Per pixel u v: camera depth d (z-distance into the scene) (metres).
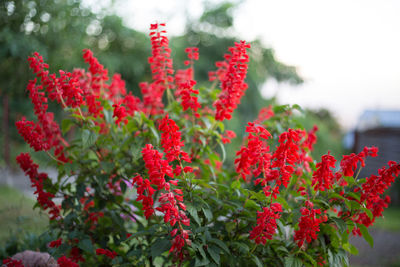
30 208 5.41
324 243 2.04
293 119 2.77
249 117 10.88
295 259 1.94
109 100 2.59
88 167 2.64
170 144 1.84
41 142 2.27
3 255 2.95
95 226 2.52
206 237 1.89
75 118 2.46
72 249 2.36
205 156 2.81
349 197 2.09
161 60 2.55
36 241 3.10
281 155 1.83
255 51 12.53
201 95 2.73
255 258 1.95
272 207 1.81
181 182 2.03
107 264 2.45
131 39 12.01
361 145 12.95
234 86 2.17
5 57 6.02
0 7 5.79
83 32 8.91
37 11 6.43
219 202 2.10
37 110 2.35
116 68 11.05
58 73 2.37
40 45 6.44
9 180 8.72
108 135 2.66
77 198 2.43
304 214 1.80
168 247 1.83
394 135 12.50
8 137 10.53
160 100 2.76
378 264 5.48
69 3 7.73
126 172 2.55
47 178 2.49
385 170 1.91
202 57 11.66
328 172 1.89
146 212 1.79
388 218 8.86
